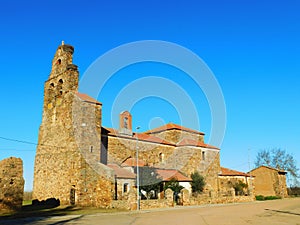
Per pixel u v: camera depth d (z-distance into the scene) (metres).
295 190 72.94
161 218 20.36
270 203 40.00
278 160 76.75
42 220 20.14
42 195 36.12
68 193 32.41
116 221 18.70
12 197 26.97
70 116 34.09
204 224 16.41
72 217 21.98
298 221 17.91
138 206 29.06
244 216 21.20
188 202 35.94
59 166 34.41
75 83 35.88
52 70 38.78
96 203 30.89
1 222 19.16
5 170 27.12
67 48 37.31
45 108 38.72
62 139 34.69
